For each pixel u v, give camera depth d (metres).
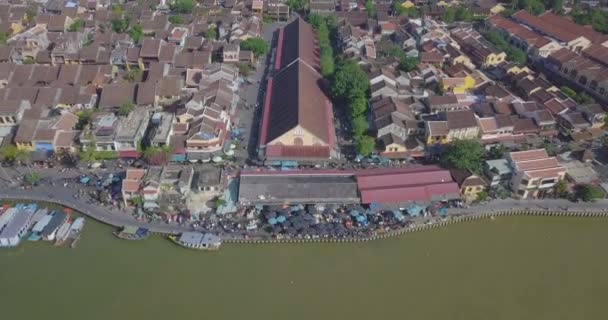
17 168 146.50
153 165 142.50
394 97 171.62
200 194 133.88
